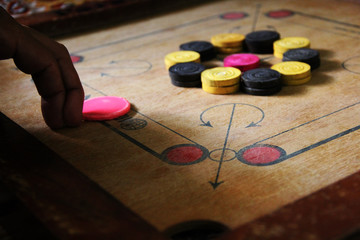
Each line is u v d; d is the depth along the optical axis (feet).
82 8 2.81
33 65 1.79
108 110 1.94
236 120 1.87
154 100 2.02
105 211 1.49
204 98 2.01
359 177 1.51
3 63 2.41
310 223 1.37
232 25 2.69
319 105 1.91
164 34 2.64
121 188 1.62
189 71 2.10
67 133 1.86
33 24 2.65
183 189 1.60
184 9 2.99
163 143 1.78
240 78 2.05
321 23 2.60
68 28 2.73
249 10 2.89
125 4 2.86
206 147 1.75
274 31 2.42
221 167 1.67
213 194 1.58
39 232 1.47
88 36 2.68
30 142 1.76
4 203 1.54
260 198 1.56
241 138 1.78
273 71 2.05
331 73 2.11
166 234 1.50
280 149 1.72
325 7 2.81
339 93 1.97
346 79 2.06
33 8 2.80
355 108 1.88
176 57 2.23
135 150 1.76
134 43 2.56
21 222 1.50
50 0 2.85
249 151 1.72
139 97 2.05
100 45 2.56
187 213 1.54
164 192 1.60
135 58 2.39
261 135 1.79
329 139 1.74
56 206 1.51
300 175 1.62
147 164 1.70
